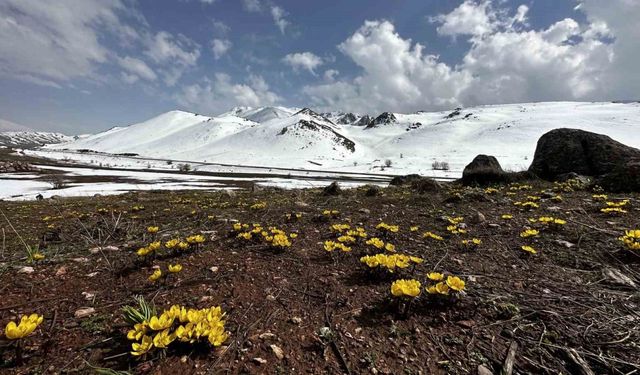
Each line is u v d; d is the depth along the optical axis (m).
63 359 2.43
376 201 10.51
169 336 2.45
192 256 4.99
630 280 3.86
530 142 132.75
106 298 3.52
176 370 2.36
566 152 13.96
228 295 3.65
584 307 3.35
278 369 2.44
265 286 3.91
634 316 3.14
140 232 7.21
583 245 5.07
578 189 10.28
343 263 4.73
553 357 2.64
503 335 2.94
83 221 9.79
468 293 3.70
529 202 7.95
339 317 3.19
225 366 2.44
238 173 71.19
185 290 3.76
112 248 5.52
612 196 8.62
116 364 2.40
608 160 12.75
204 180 46.62
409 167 108.75
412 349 2.73
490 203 8.94
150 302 3.41
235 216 8.85
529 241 5.52
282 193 17.19
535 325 3.07
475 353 2.69
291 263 4.72
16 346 2.41
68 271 4.34
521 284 3.94
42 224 10.27
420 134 186.88
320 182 45.16
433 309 3.36
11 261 4.85
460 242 5.69
